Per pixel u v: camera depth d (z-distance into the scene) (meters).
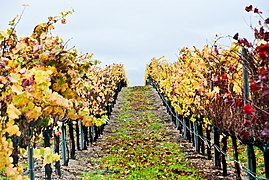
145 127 18.33
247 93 6.31
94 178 9.05
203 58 8.75
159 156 11.79
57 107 4.44
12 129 3.35
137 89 36.62
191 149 12.93
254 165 6.67
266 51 4.34
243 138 5.95
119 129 18.20
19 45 4.25
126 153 12.50
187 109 12.05
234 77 7.38
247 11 4.94
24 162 7.81
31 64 4.50
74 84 5.84
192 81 10.13
